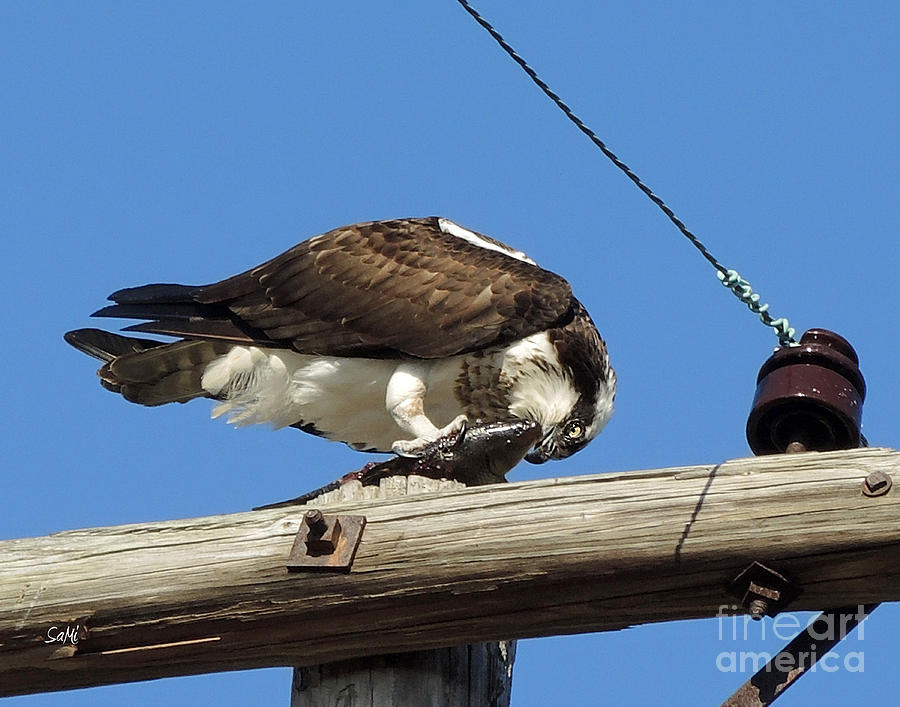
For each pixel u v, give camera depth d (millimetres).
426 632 9172
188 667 9578
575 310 13961
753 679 8703
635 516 8641
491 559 8781
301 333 13523
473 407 13695
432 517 8984
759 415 9938
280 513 9352
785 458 8641
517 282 13555
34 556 9508
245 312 13719
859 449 8594
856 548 8289
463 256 13812
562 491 8867
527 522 8797
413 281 13570
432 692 9625
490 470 11219
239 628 9266
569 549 8680
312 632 9250
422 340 13289
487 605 8945
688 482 8688
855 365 10188
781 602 8547
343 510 9203
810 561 8406
